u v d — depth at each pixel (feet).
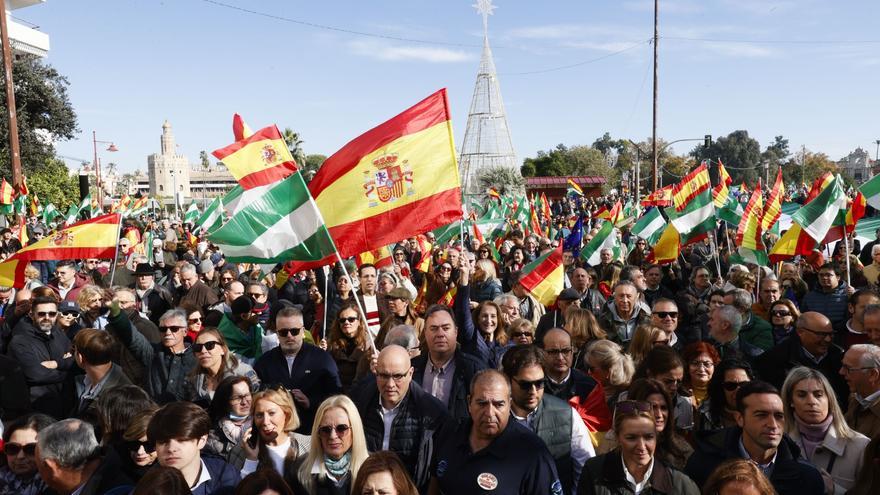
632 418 12.62
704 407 16.67
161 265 47.11
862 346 16.31
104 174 265.13
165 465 12.21
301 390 18.86
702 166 37.35
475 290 31.94
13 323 24.21
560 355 17.67
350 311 22.02
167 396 18.94
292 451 14.60
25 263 28.94
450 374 18.25
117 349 20.24
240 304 23.90
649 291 32.48
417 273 40.73
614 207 62.23
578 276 30.55
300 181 19.63
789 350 20.33
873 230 42.37
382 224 21.25
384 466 12.11
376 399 16.10
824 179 39.50
